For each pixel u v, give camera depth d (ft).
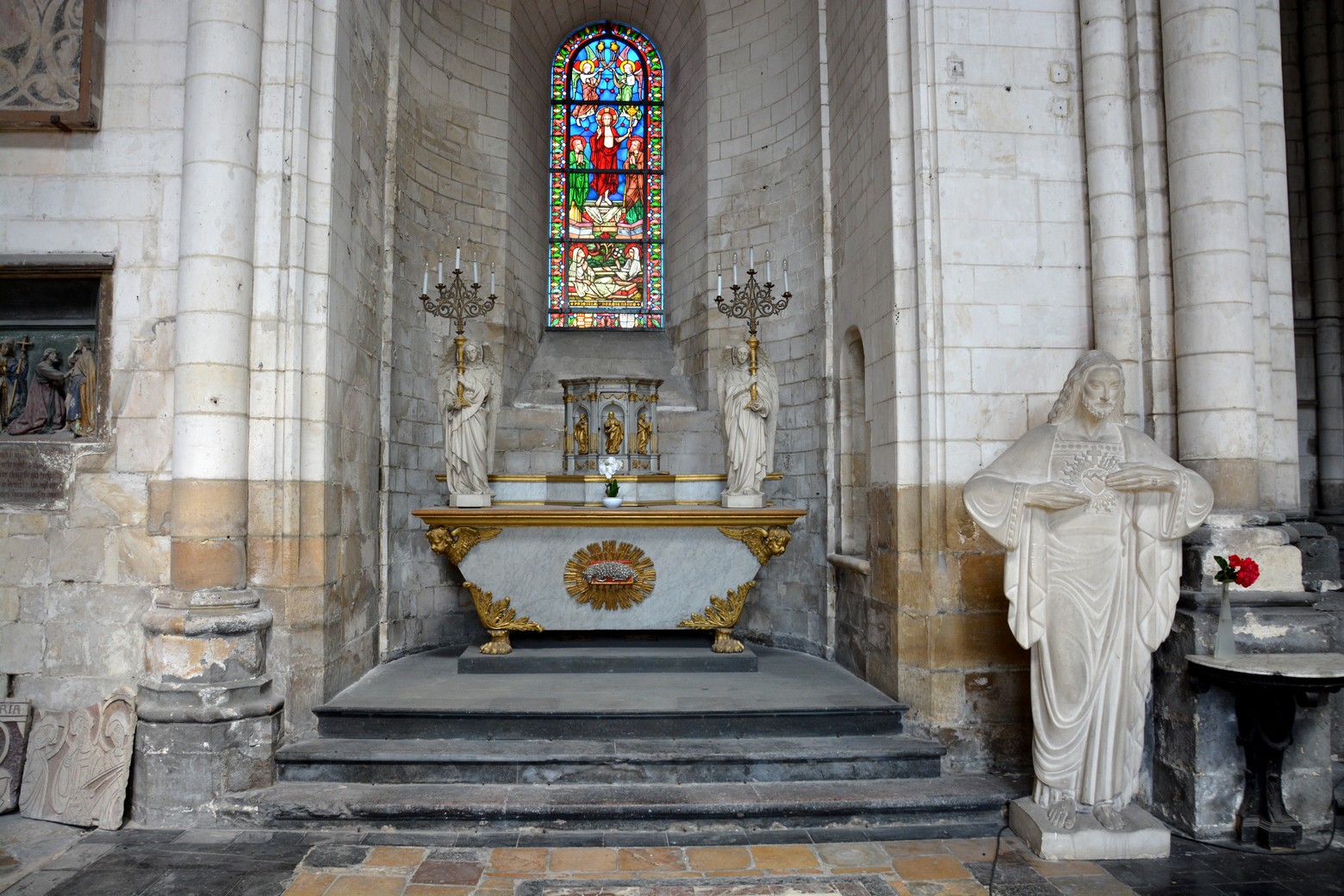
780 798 17.48
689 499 26.30
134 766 17.40
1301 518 21.40
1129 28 20.12
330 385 20.72
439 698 20.84
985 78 20.58
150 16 19.92
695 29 33.24
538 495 26.04
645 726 19.60
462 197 30.27
